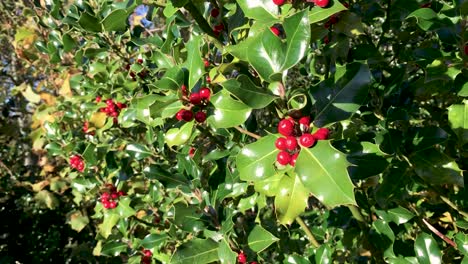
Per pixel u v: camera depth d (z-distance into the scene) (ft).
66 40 1.84
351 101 1.02
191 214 1.43
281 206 1.06
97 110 2.36
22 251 4.00
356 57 1.51
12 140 5.10
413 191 1.72
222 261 1.30
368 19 1.71
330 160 0.93
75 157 2.27
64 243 4.29
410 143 1.36
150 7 1.70
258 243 1.34
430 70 1.31
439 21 1.30
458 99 1.60
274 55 0.99
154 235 1.88
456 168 1.31
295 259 1.57
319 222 2.51
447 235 1.65
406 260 1.55
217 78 1.26
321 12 1.07
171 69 1.22
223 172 1.42
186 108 1.21
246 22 1.37
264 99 0.97
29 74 5.30
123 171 2.12
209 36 1.38
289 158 1.00
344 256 2.10
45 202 3.85
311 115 1.03
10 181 4.42
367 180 1.54
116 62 2.26
